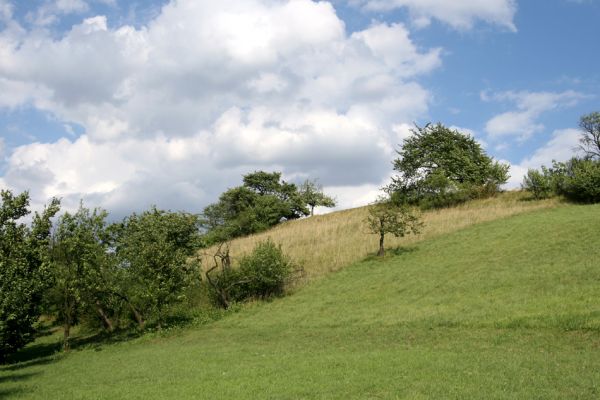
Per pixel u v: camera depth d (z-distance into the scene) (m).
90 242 37.38
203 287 43.41
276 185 106.25
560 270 29.58
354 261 45.62
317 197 106.81
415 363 17.33
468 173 74.81
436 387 14.32
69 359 29.97
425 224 54.22
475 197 68.56
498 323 22.25
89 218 38.41
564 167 60.56
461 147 79.50
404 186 73.94
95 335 40.59
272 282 40.28
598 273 27.30
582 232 37.12
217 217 98.88
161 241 37.47
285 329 30.11
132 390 17.47
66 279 34.91
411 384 14.88
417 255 43.03
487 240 42.16
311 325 29.92
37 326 45.25
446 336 21.98
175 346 29.41
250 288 41.00
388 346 21.70
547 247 35.41
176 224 44.53
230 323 35.28
